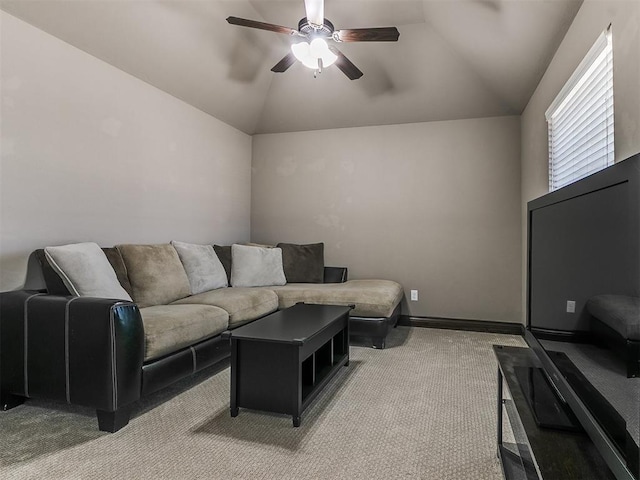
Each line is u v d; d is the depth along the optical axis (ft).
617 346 3.03
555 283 4.66
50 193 8.46
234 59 12.21
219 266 12.46
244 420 6.77
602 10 6.35
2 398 6.98
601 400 3.28
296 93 14.42
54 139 8.54
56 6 8.02
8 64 7.66
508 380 4.93
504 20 8.90
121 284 8.84
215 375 9.21
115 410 6.25
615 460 2.93
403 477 5.14
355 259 15.30
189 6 9.71
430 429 6.44
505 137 13.75
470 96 13.20
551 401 4.31
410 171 14.71
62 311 6.48
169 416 6.92
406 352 10.85
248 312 10.18
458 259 14.16
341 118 15.02
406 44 11.98
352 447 5.88
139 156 10.80
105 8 8.60
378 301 11.11
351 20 11.14
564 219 4.39
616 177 3.15
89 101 9.32
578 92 7.90
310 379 7.81
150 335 6.93
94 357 6.28
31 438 6.07
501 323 13.60
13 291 7.30
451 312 14.20
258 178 16.49
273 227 16.29
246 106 14.58
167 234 11.87
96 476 5.09
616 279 3.12
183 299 10.28
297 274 14.15
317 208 15.78
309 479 5.08
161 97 11.60
